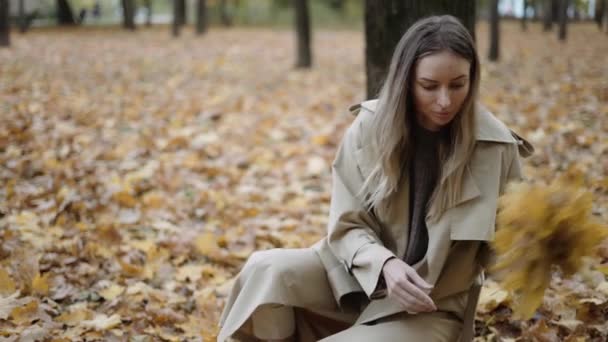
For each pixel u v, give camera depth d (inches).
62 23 1085.1
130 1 946.1
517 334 114.7
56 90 375.2
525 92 357.1
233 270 148.3
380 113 86.2
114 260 148.9
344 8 1267.2
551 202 75.6
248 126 295.3
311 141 265.9
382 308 87.7
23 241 154.5
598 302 115.9
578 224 75.3
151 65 524.4
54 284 134.3
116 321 120.0
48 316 119.3
